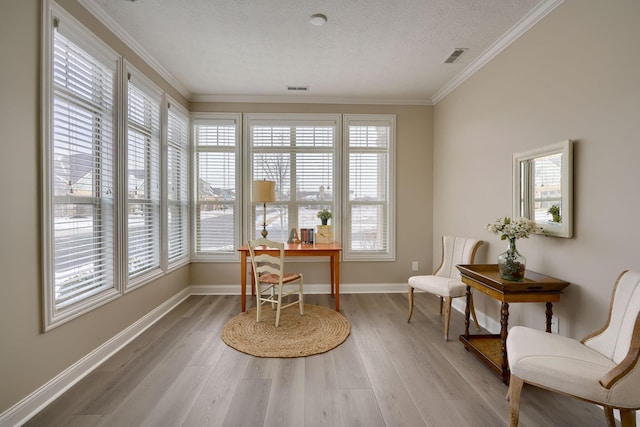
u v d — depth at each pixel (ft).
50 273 5.82
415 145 13.16
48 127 5.75
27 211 5.40
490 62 9.09
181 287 11.97
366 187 13.24
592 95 5.82
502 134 8.55
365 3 6.93
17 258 5.21
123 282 7.97
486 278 6.84
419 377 6.62
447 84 11.48
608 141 5.52
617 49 5.34
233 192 12.92
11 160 5.11
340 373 6.76
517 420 4.84
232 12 7.26
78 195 6.69
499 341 7.82
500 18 7.45
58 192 6.16
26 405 5.31
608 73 5.51
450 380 6.51
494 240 8.91
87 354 6.79
